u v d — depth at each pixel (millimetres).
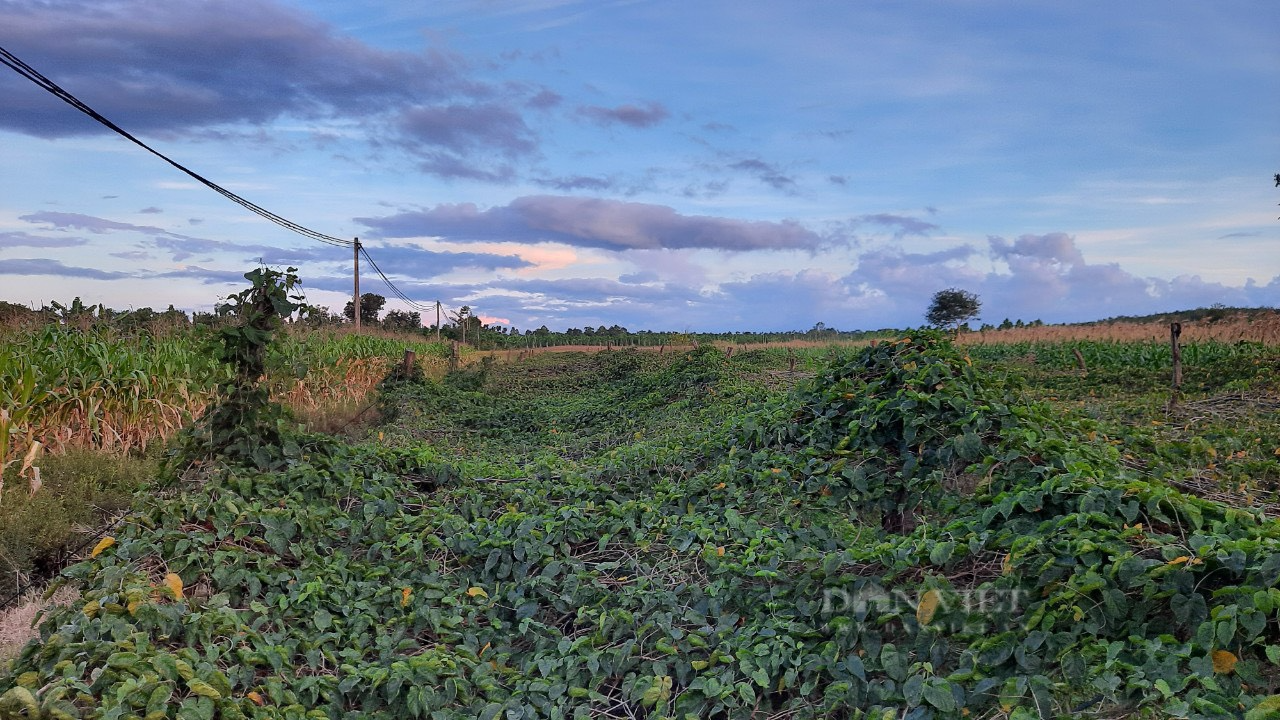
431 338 49062
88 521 7637
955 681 4164
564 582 6168
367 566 6516
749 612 5422
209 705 3969
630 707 4770
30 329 11711
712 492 7949
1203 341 25938
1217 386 15953
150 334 13602
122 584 4828
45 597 5277
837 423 8438
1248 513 4887
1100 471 5836
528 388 27547
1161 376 18141
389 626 5691
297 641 5113
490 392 24562
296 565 6301
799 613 5184
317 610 5551
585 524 7133
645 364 29000
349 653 5109
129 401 10359
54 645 4160
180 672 4047
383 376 21188
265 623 5312
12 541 6773
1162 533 4859
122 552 5438
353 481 7805
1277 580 3947
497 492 8648
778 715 4418
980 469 6465
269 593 5672
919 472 7031
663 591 5738
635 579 6203
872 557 5230
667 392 17859
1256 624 3846
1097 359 23828
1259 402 12633
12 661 4359
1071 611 4363
